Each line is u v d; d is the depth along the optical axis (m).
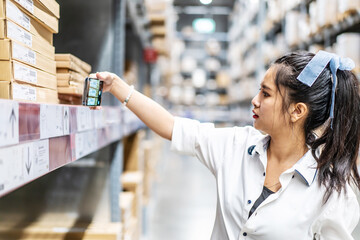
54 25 0.94
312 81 1.00
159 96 7.37
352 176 1.11
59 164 0.77
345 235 1.01
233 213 1.13
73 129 0.87
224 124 11.21
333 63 1.02
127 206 2.01
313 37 3.15
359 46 2.30
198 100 11.95
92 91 1.06
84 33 1.79
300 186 1.06
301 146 1.11
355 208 1.05
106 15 1.80
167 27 4.58
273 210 1.05
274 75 1.06
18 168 0.55
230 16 10.40
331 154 1.04
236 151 1.22
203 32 11.31
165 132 1.32
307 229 1.04
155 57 4.62
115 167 1.82
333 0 2.59
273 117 1.07
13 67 0.69
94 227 1.67
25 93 0.74
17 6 0.73
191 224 4.00
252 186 1.11
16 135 0.54
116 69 1.82
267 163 1.14
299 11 3.71
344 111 1.05
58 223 1.73
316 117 1.07
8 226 1.65
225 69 11.43
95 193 1.80
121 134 1.83
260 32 5.42
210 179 6.74
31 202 1.70
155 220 4.11
